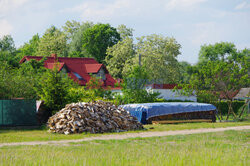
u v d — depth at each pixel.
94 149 13.82
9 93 30.12
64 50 89.81
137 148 14.12
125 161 10.59
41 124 27.95
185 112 31.56
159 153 11.95
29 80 31.19
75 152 12.91
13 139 18.34
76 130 21.69
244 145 15.54
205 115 33.00
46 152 12.70
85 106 23.73
